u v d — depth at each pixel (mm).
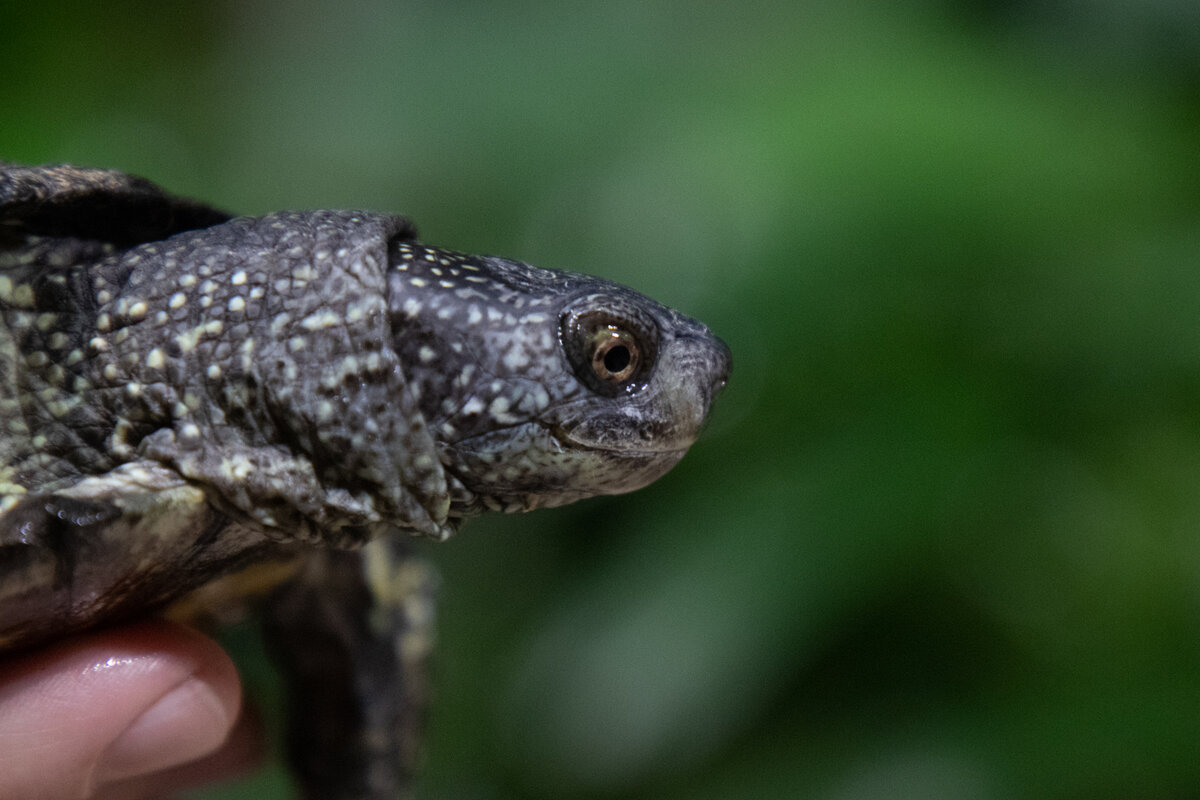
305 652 347
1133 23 519
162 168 622
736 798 393
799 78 521
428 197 548
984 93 503
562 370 316
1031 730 386
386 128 572
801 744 397
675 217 464
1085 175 463
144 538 312
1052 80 529
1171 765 376
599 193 495
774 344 447
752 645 393
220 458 315
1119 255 441
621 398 318
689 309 451
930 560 402
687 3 577
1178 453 417
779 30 562
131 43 664
